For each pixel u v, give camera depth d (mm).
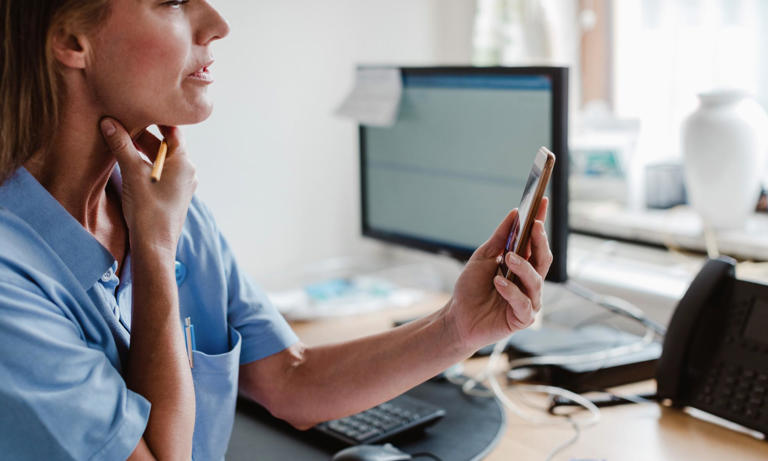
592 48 2152
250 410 1325
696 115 1729
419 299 1956
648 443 1178
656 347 1487
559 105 1373
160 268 902
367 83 1805
